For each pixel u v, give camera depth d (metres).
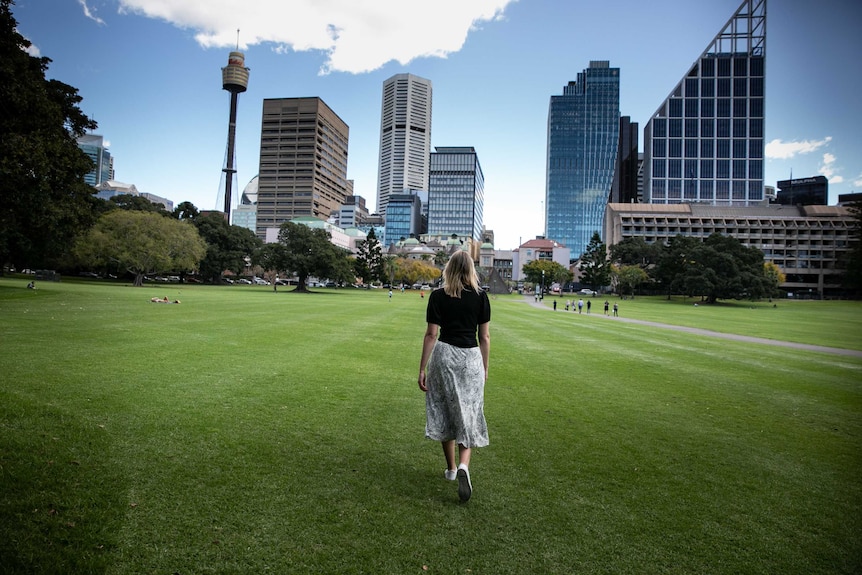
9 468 3.74
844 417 7.15
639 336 20.81
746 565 3.04
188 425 5.27
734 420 6.77
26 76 21.05
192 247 62.88
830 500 4.08
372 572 2.81
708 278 82.44
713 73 187.38
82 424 4.94
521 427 5.99
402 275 121.62
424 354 4.11
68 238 33.34
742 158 184.50
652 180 187.88
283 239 77.88
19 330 11.80
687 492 4.15
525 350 14.22
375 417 6.11
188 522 3.25
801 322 38.31
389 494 3.86
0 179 19.83
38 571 2.64
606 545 3.23
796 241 132.50
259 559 2.89
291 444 4.90
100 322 14.85
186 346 10.99
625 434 5.84
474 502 3.80
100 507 3.36
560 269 123.75
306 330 16.47
